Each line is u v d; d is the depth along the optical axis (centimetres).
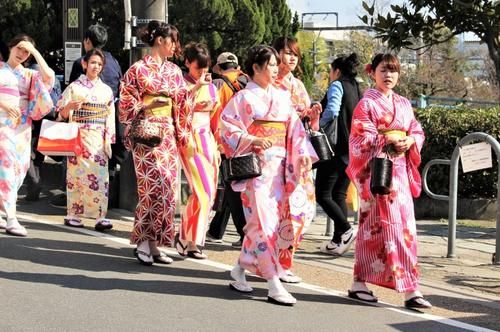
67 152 733
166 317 476
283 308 517
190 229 644
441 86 2998
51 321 453
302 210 561
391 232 525
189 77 666
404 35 818
